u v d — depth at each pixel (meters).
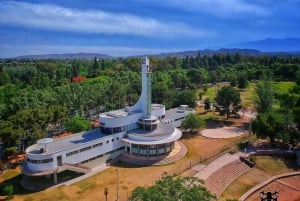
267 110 102.62
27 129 80.38
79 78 181.25
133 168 70.44
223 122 109.94
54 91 121.12
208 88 189.38
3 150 74.62
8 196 57.00
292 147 80.81
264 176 66.88
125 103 130.12
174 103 122.94
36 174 60.78
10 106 96.81
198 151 80.25
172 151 78.69
